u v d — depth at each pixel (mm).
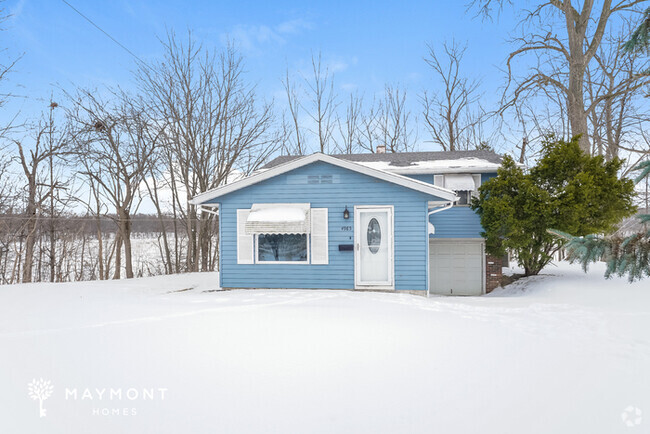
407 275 11352
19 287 12656
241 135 26578
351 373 4184
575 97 17781
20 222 21375
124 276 28547
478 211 13922
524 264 14656
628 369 4398
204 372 4168
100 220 24031
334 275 11648
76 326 6199
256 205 11953
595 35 17438
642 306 8500
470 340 5559
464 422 3168
